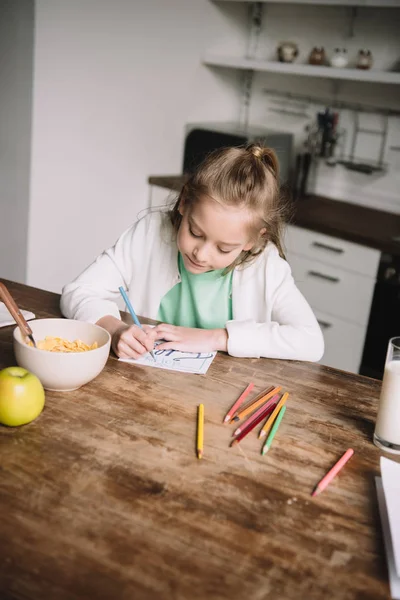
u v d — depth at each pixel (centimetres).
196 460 94
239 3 329
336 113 321
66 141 270
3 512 78
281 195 153
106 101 279
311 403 117
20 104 258
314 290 281
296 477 93
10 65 257
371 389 126
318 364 136
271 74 341
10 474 86
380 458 96
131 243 164
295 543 79
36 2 239
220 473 91
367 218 293
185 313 164
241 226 131
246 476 92
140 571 71
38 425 98
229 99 347
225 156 134
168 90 306
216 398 114
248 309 159
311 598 71
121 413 105
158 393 113
